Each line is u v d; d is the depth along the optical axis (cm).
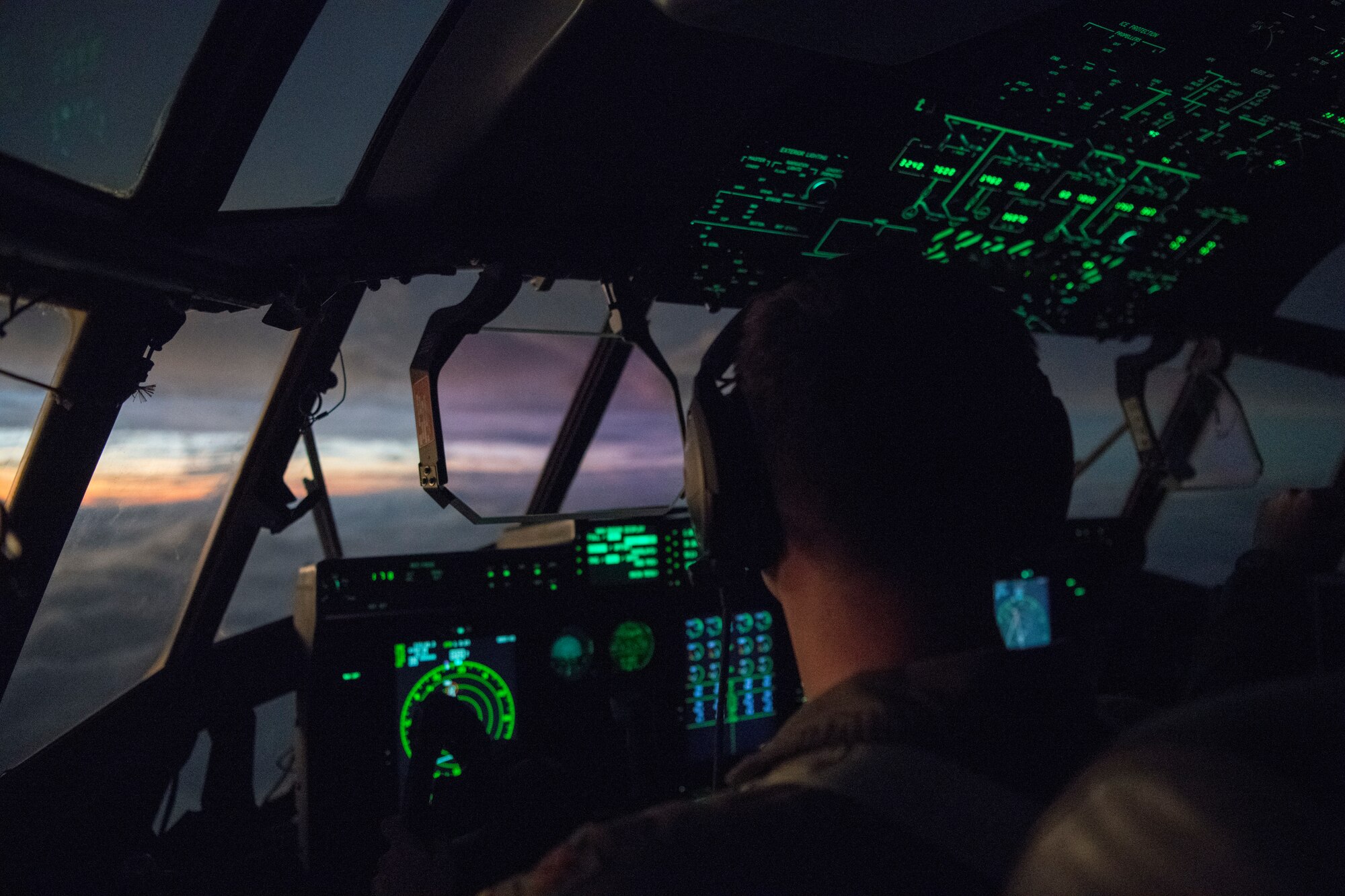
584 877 45
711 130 194
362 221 187
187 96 147
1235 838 30
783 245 223
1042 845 34
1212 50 197
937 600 55
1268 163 239
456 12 170
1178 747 33
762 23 154
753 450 62
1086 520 283
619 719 216
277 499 245
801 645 60
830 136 203
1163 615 309
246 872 222
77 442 175
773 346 59
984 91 200
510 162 187
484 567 214
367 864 198
